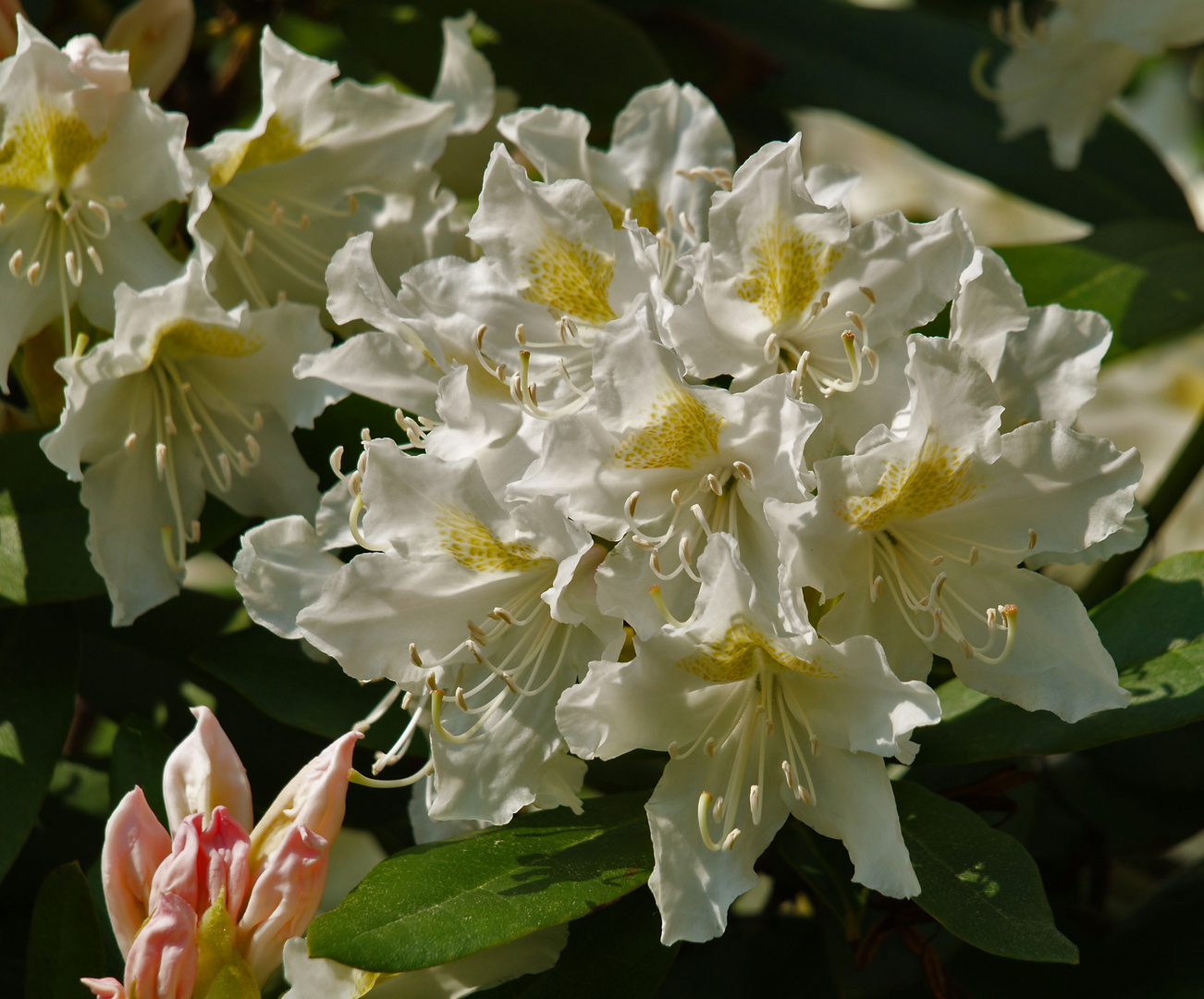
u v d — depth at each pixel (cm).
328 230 113
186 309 108
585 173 109
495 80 122
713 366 103
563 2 122
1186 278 112
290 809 101
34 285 109
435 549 102
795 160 102
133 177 109
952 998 109
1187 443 118
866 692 100
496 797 103
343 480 105
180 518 110
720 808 101
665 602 101
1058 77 122
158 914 99
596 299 105
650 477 102
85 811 114
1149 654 104
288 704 108
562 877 101
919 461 100
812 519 100
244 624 116
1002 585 102
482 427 104
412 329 104
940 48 130
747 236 102
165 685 116
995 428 100
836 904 105
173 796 102
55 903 104
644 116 110
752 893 124
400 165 113
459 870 101
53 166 109
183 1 113
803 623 99
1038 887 101
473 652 103
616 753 101
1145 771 118
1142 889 124
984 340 103
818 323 103
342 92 112
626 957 104
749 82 128
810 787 101
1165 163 127
